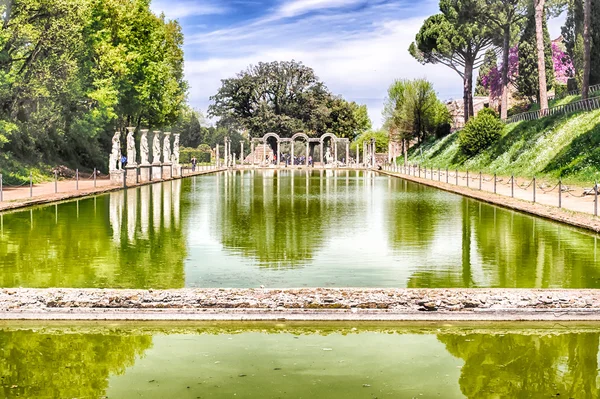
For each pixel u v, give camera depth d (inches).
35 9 1577.3
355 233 748.6
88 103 2025.1
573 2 2714.1
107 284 462.3
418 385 283.4
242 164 3870.6
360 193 1471.5
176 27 3014.3
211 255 592.1
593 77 2425.0
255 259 572.4
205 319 375.6
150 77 2300.7
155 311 378.3
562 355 322.3
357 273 510.0
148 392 274.8
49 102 1806.1
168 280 478.0
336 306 379.9
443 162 2770.7
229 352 325.4
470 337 349.4
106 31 2017.7
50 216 922.1
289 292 400.8
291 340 344.5
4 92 1550.2
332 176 2576.3
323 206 1112.8
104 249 623.5
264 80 4377.5
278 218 911.7
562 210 941.8
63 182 1839.3
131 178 1804.9
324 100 4424.2
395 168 3095.5
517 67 3026.6
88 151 2377.0
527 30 2930.6
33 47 1640.0
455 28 2839.6
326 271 518.3
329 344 338.3
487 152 2380.7
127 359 315.3
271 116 4254.4
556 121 2005.4
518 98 3206.2
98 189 1480.1
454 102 4227.4
